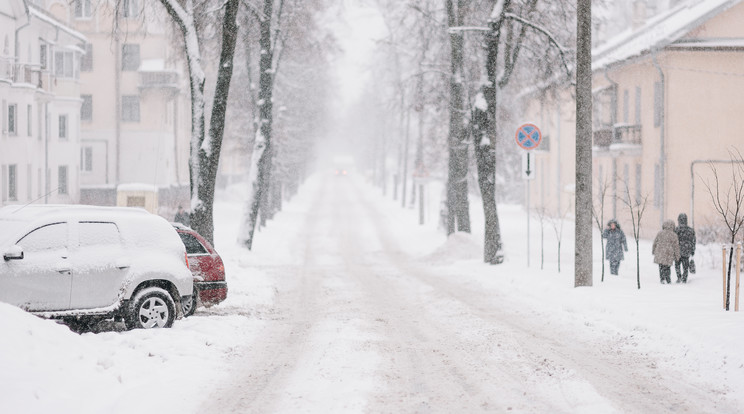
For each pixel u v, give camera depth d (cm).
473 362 954
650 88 3356
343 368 913
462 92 2834
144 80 5391
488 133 2267
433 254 2688
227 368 917
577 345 1059
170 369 888
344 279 2056
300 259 2747
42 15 3800
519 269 2028
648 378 857
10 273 1023
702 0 3459
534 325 1241
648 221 3362
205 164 2027
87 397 748
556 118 4706
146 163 5459
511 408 738
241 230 2747
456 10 2752
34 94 3656
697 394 784
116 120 5362
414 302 1572
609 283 1627
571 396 780
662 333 1057
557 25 2342
